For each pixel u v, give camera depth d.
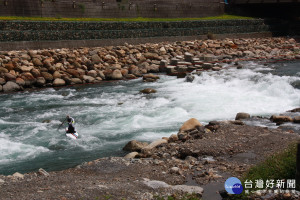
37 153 12.77
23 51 26.12
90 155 12.41
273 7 56.91
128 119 16.50
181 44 35.91
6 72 23.62
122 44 33.38
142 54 31.39
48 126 15.88
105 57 28.88
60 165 11.59
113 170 10.09
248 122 14.95
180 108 17.83
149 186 8.50
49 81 24.86
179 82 24.89
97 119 16.75
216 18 49.06
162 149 11.95
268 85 20.55
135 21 37.03
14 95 22.17
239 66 27.83
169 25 39.81
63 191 8.16
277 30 51.25
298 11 56.62
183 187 8.50
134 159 11.09
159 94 21.36
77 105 19.53
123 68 28.48
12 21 28.22
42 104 19.89
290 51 37.00
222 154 10.99
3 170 11.28
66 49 28.33
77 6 37.06
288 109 17.38
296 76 23.31
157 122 16.05
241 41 41.53
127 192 8.09
